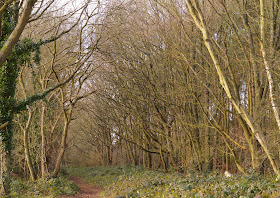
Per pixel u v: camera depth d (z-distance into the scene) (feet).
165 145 65.98
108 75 69.15
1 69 42.14
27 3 32.50
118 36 62.39
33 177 59.82
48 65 63.82
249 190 24.80
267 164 44.68
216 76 45.42
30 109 58.54
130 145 96.12
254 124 34.14
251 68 44.75
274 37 36.76
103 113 94.48
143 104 68.90
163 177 51.44
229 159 61.82
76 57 64.13
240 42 37.99
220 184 31.60
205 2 51.78
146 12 60.13
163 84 64.85
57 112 76.69
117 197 40.65
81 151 141.28
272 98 32.60
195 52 55.21
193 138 55.93
